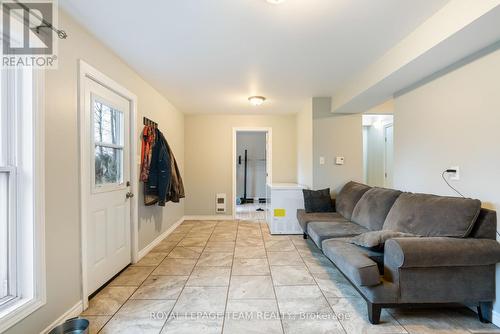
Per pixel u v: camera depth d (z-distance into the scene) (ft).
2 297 4.87
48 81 5.45
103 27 6.65
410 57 7.04
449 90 7.33
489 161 6.16
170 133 14.42
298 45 7.69
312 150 13.55
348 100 11.32
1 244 4.89
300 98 13.70
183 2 5.65
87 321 5.51
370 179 20.76
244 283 8.05
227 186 17.78
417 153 8.71
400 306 6.00
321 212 12.48
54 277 5.59
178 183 12.69
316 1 5.64
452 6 5.63
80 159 6.44
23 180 5.03
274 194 13.85
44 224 5.26
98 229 7.48
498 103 5.94
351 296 7.28
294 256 10.45
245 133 26.45
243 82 11.08
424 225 6.76
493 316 6.00
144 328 5.85
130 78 9.38
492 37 5.75
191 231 14.52
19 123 5.02
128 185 9.32
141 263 9.70
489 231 5.98
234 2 5.66
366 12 6.04
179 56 8.45
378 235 6.78
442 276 5.90
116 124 8.63
